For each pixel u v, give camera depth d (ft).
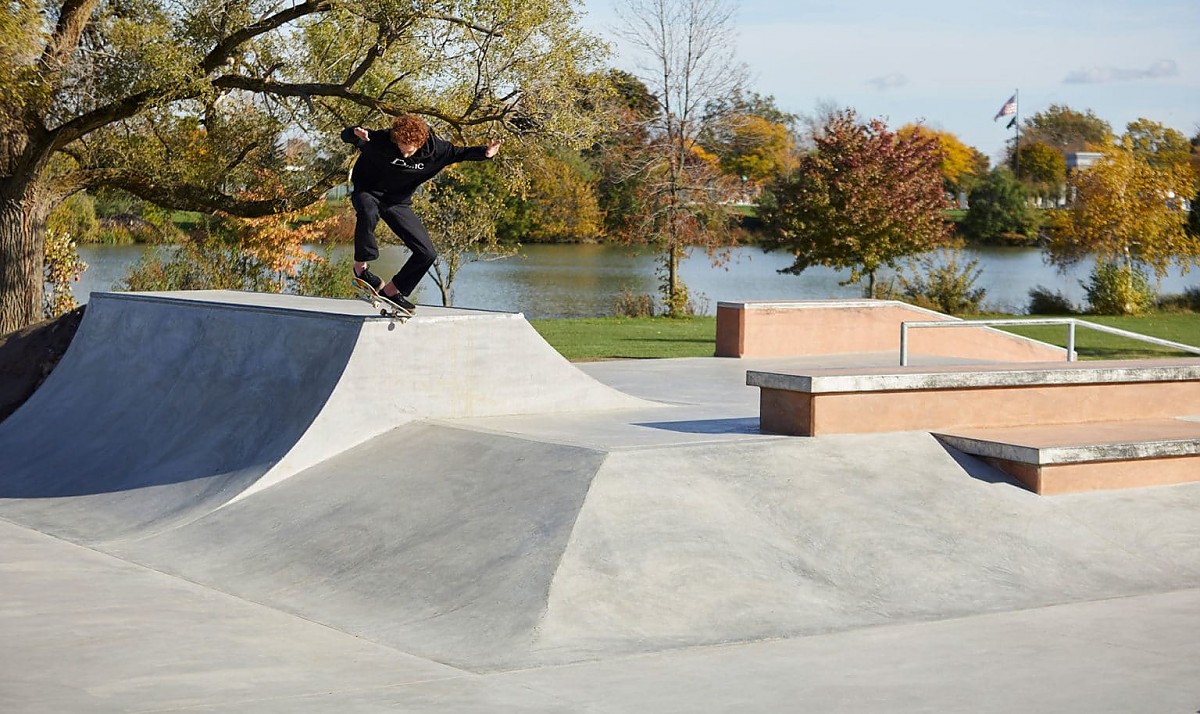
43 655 19.38
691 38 116.78
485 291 126.62
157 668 18.79
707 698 17.54
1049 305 118.62
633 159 119.65
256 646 20.44
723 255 125.90
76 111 65.92
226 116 76.79
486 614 21.81
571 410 36.47
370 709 16.84
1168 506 29.86
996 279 151.64
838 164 111.55
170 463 34.30
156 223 88.43
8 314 63.26
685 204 116.67
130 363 41.65
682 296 106.52
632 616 21.85
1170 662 19.71
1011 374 32.40
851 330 63.46
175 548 27.86
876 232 110.01
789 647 20.65
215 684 17.95
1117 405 34.22
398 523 26.78
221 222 78.89
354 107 73.61
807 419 30.07
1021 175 280.51
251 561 26.45
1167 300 119.55
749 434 30.73
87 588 24.48
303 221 88.53
